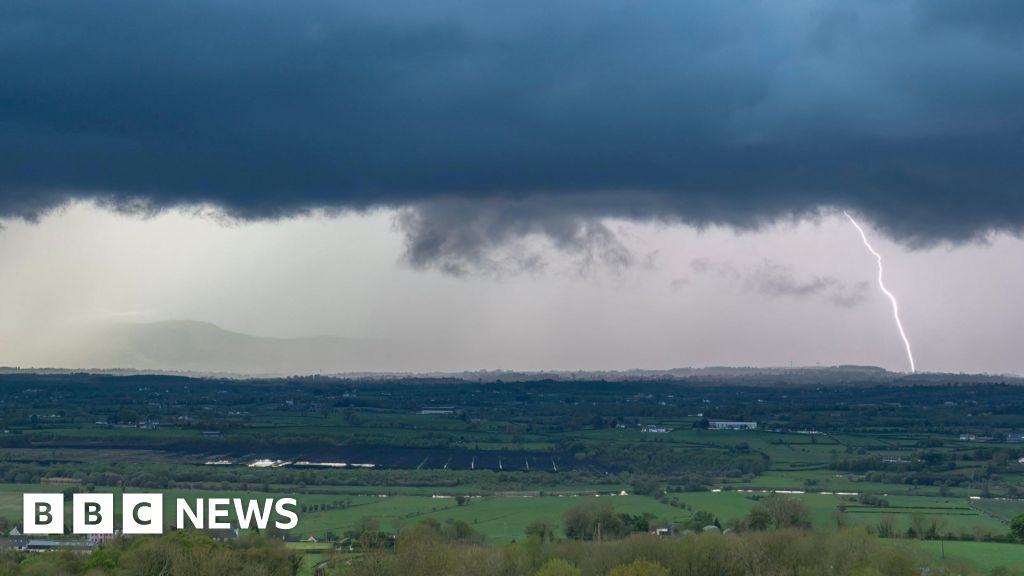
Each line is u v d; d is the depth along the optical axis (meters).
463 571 159.25
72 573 158.75
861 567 161.12
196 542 167.25
